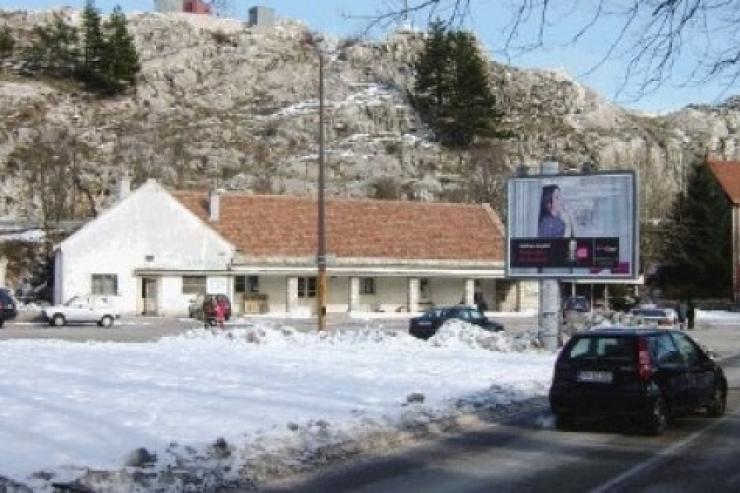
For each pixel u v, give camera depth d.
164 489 9.91
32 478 9.86
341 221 68.75
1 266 73.38
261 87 138.12
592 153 130.12
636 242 31.14
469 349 32.06
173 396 17.14
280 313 64.44
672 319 52.19
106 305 50.62
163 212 61.56
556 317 32.72
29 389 17.80
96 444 12.12
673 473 11.67
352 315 63.34
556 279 32.66
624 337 15.34
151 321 54.28
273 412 15.36
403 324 53.44
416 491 10.41
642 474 11.58
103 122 121.31
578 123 139.88
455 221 72.75
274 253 63.69
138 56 136.25
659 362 15.46
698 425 16.34
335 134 125.75
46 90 126.12
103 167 105.00
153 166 107.44
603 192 31.64
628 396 14.91
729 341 43.31
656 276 89.19
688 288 87.06
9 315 48.59
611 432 15.25
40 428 13.22
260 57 142.12
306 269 63.66
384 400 17.45
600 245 31.67
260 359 26.47
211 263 61.72
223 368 23.27
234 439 12.61
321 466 11.88
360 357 27.89
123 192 66.06
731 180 89.69
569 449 13.52
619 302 75.62
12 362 23.97
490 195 97.00
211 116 128.00
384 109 129.00
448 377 22.08
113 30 133.50
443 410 16.59
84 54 137.25
